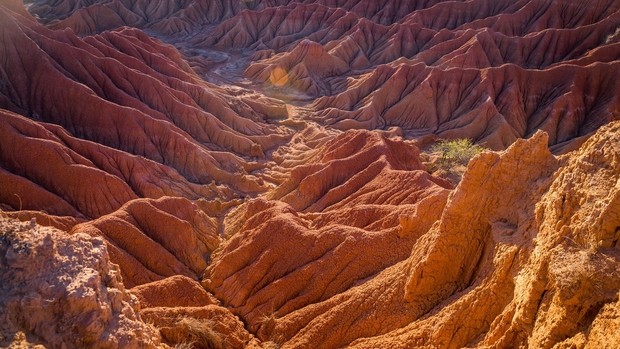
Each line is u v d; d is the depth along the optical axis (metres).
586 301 11.93
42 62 53.00
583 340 11.45
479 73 76.38
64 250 12.86
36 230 12.74
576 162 14.59
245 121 68.50
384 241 26.80
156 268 31.56
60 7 124.00
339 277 26.08
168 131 55.31
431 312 19.56
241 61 102.81
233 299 27.83
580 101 70.12
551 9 98.00
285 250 28.91
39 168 41.94
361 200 38.44
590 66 71.56
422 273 20.30
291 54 94.00
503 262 16.59
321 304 24.02
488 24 99.62
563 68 73.31
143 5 128.62
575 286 12.04
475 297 16.98
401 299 21.28
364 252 26.55
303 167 46.84
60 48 57.19
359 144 48.91
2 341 10.65
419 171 37.94
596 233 12.49
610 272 11.92
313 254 28.02
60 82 52.66
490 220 19.06
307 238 28.83
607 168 13.80
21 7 61.00
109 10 115.31
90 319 11.85
